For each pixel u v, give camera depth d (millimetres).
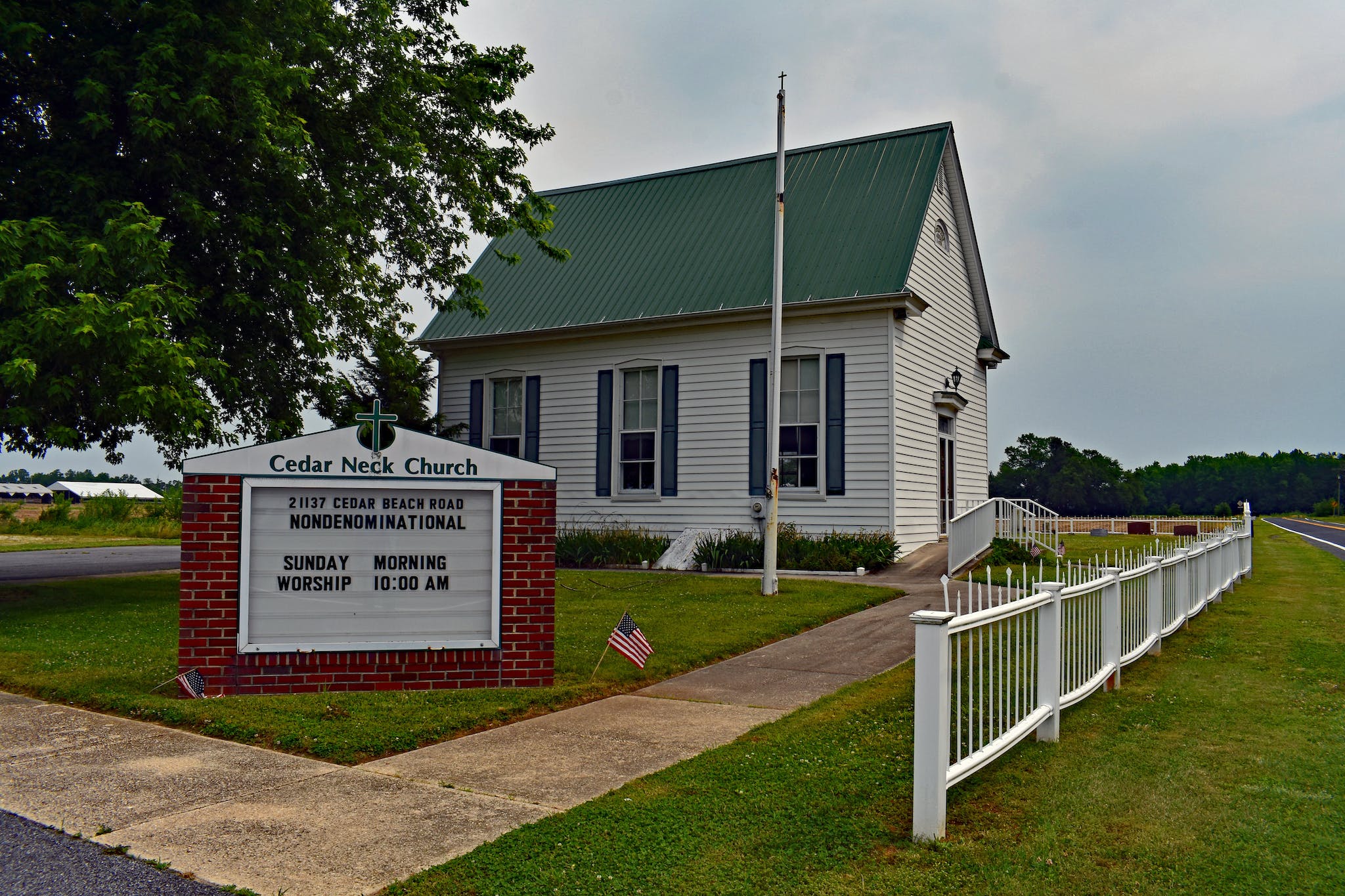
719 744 6812
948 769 5078
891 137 22594
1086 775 5945
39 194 13094
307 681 8305
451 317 24547
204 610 8148
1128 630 9570
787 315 19859
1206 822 5070
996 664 9602
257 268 14328
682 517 20984
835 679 9086
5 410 12117
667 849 4734
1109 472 92875
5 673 9023
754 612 12852
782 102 15508
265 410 15922
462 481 8688
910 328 19906
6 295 11211
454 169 17203
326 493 8430
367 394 22516
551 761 6414
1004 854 4660
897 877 4395
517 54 18328
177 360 11664
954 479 22734
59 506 44812
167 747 6750
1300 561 25266
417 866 4594
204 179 14008
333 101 15617
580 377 22500
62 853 4746
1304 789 5652
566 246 24844
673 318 20812
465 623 8656
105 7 13180
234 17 13672
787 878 4406
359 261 16938
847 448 19219
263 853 4766
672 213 24047
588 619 12391
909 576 17219
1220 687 8633
